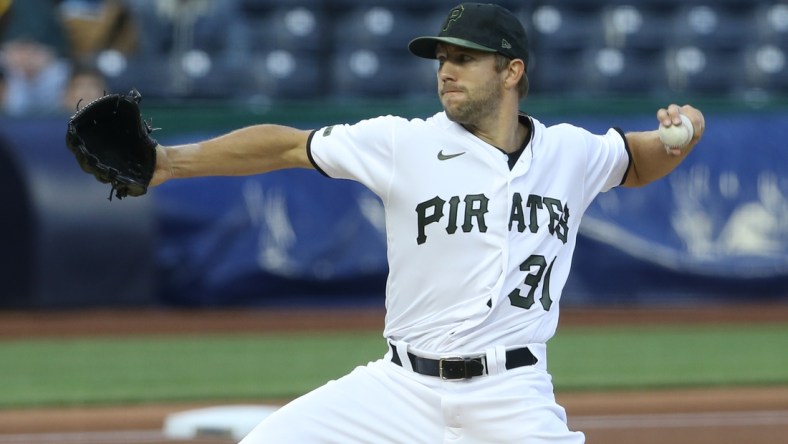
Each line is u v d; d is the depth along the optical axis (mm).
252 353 38312
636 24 59312
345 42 59094
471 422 13641
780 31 60000
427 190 13750
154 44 55344
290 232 46500
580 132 14664
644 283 47844
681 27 59531
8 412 28250
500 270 13594
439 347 13727
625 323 44938
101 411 28375
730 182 48156
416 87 58344
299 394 30734
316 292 46906
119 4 54656
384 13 59438
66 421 26953
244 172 14336
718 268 47875
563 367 35312
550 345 40125
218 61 55938
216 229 46125
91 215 44625
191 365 35812
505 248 13555
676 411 28328
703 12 59938
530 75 54406
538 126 14367
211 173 14281
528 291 13734
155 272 45406
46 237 43969
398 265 14000
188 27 55906
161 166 14023
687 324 44781
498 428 13578
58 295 44312
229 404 29375
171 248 45938
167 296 46156
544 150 14148
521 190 13805
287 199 46562
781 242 48250
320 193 46938
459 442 13766
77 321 43969
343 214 46938
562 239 14078
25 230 45062
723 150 48281
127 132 13781
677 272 47750
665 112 14625
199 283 46000
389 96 58344
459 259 13664
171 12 55906
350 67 58312
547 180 14094
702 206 48000
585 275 47656
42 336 41438
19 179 44938
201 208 46094
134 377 33562
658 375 33750
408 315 14008
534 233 13789
